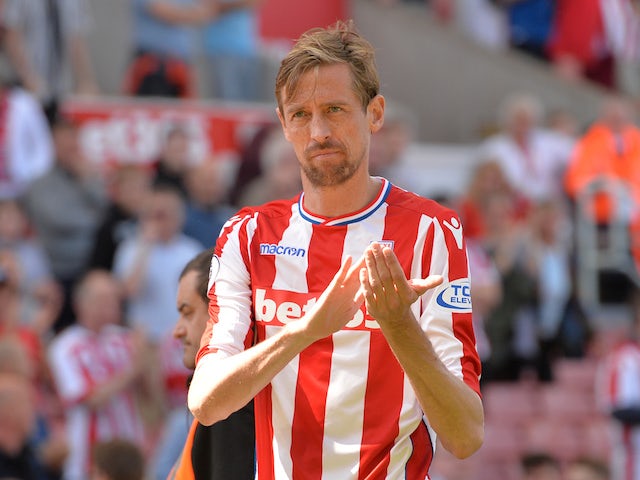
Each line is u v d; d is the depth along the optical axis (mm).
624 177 35500
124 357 24766
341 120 8820
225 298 9203
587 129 39125
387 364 8992
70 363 24297
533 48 45625
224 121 33719
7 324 24984
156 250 27203
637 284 35125
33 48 33438
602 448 30625
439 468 29141
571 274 34469
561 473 29750
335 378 9039
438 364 8297
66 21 34219
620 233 35375
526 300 31156
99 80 37188
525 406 30828
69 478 23797
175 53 35750
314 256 9164
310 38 8914
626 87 45594
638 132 36094
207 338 9047
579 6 45156
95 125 32344
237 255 9359
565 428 30969
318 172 8922
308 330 8164
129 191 28750
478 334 30188
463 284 9078
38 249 28609
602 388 30844
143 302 26938
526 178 35812
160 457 23938
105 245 28250
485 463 30078
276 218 9438
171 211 27297
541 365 31531
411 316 8172
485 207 32750
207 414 8547
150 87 35219
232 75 37094
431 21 44094
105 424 24312
